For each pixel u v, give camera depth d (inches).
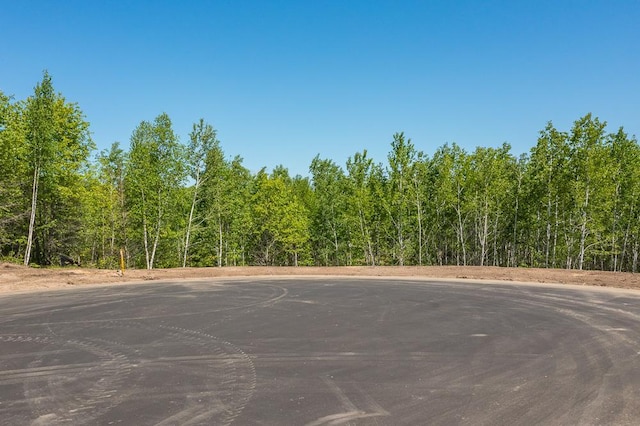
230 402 180.4
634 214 1296.8
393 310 416.8
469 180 1342.3
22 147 971.9
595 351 263.1
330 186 1626.5
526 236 1600.6
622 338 297.3
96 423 160.1
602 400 182.4
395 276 815.1
